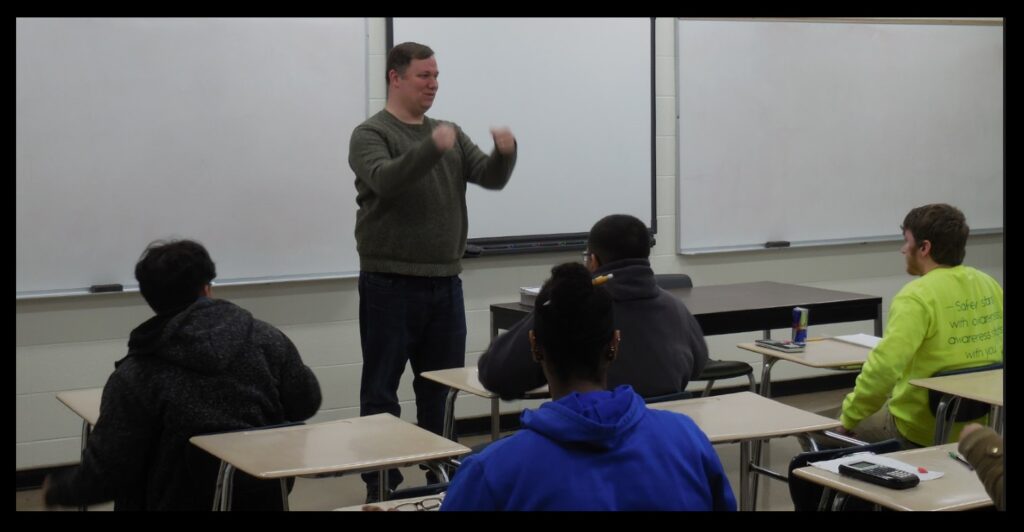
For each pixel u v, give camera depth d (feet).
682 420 5.19
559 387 5.36
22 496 13.44
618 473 4.81
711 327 13.50
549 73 16.62
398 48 11.65
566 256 17.19
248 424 7.94
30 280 13.46
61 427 13.93
